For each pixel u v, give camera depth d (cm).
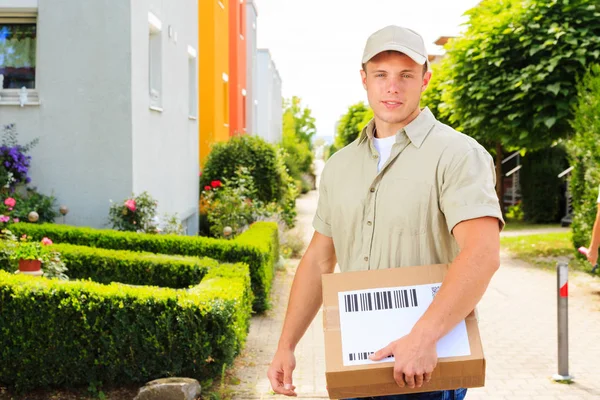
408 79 237
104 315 543
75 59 977
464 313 209
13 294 540
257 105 3853
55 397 541
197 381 539
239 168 1678
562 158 2262
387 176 241
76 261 763
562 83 1364
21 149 974
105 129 983
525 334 796
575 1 1369
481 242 215
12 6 969
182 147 1408
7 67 988
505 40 1433
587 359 679
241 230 1413
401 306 225
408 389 218
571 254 1375
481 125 1547
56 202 984
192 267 760
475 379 216
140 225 976
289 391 261
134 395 541
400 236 238
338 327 225
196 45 1593
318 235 273
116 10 974
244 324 658
